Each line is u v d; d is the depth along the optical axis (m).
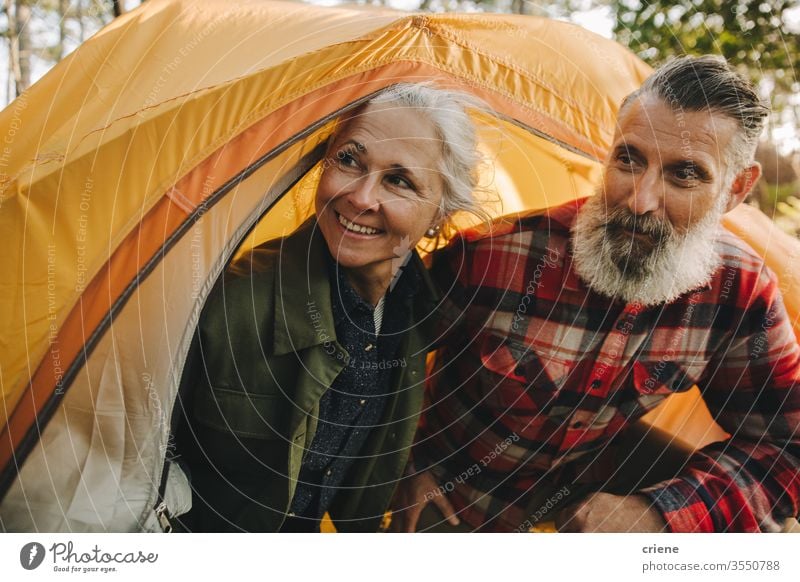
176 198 0.85
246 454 0.88
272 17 1.00
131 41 0.98
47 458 0.84
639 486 1.03
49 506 0.84
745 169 0.90
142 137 0.87
